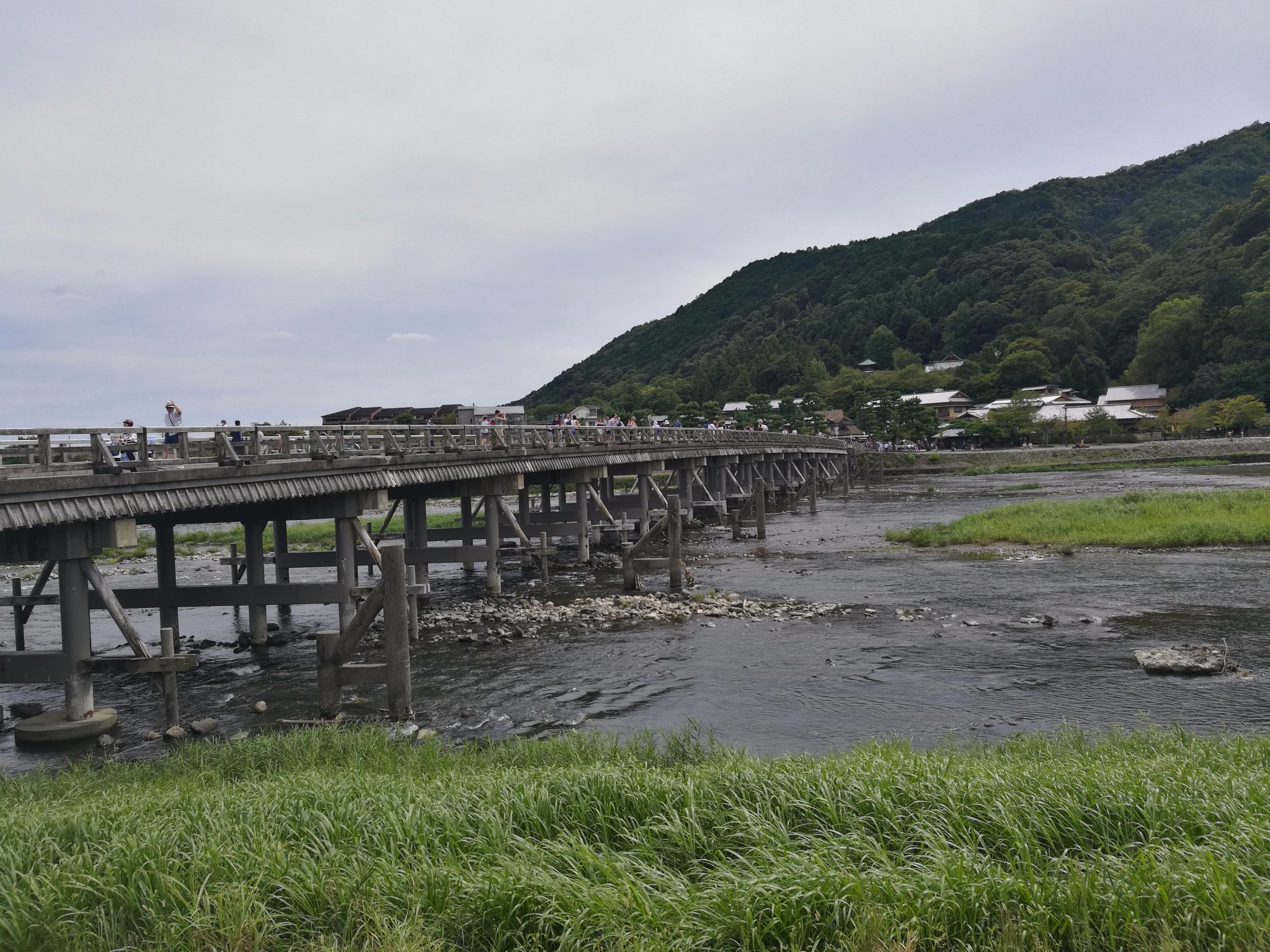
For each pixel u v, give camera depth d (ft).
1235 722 53.52
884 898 23.35
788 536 165.37
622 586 111.45
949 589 103.50
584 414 433.89
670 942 22.18
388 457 82.23
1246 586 97.35
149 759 53.36
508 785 33.27
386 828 28.99
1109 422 423.23
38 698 72.02
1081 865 24.56
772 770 32.68
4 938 23.03
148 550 164.76
